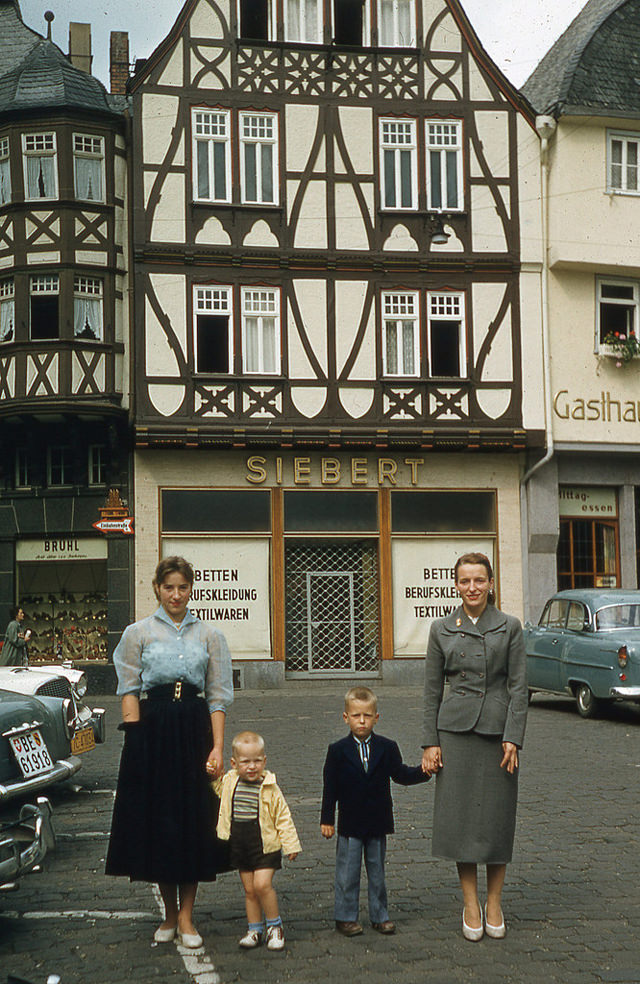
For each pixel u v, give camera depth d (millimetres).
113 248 22094
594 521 24062
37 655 22406
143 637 5852
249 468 22359
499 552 23109
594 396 23562
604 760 11594
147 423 21688
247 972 5254
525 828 8391
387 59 23250
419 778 5926
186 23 22578
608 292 24047
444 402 22828
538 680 16969
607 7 25828
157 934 5789
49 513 22281
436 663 5957
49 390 21359
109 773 11242
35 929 6070
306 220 22688
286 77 22891
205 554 22188
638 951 5480
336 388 22500
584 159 23578
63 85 22094
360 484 22703
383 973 5207
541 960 5363
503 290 23234
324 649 22812
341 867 5906
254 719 16109
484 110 23422
